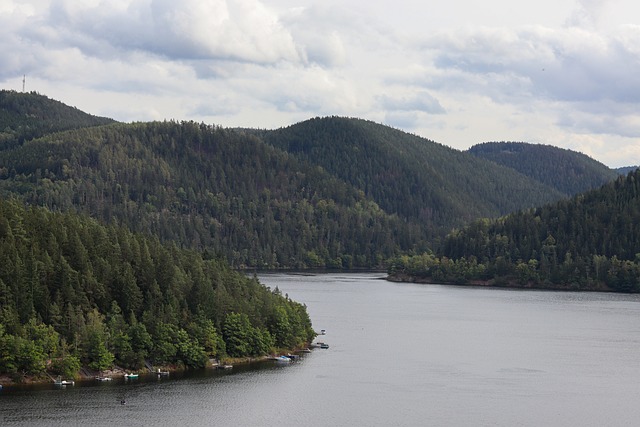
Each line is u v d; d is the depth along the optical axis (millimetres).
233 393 173875
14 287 178875
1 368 168500
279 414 161625
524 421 162000
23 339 169750
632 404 176000
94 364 177375
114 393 168125
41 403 158750
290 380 187750
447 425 158125
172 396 168750
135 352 185125
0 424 146375
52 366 173375
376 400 174125
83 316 182500
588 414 168000
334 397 175125
